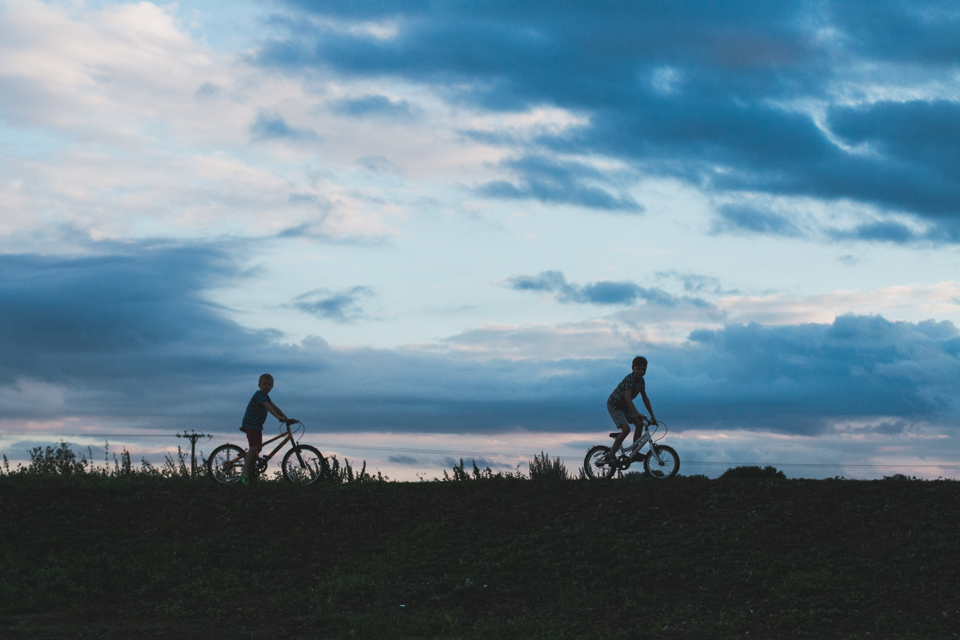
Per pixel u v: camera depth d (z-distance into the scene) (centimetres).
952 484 1392
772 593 1082
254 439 1611
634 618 1052
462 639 988
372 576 1227
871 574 1103
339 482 1653
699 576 1154
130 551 1265
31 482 1493
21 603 1048
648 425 1575
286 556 1298
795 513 1321
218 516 1418
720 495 1422
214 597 1117
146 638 960
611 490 1500
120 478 1634
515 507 1465
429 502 1502
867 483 1438
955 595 1023
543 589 1158
